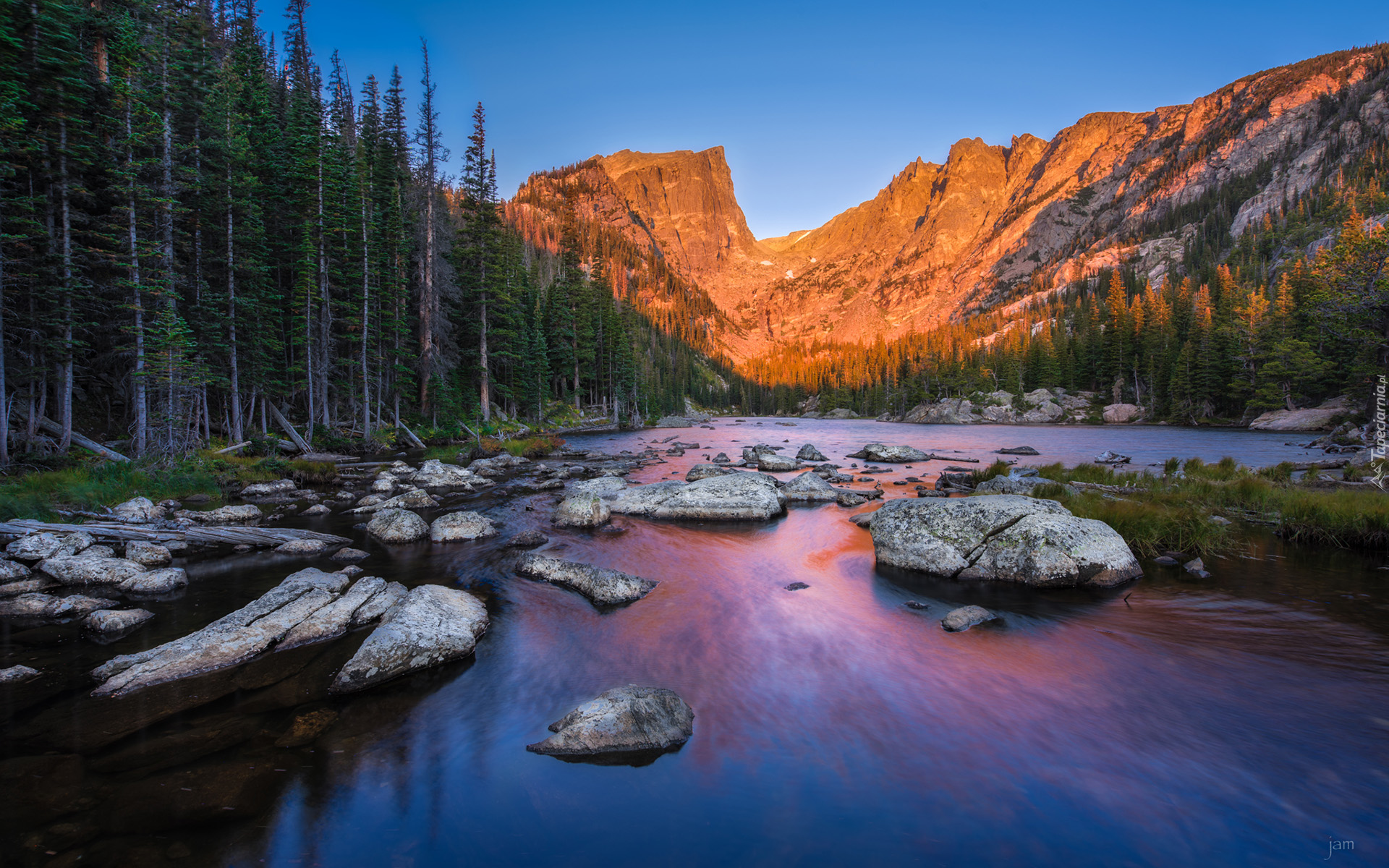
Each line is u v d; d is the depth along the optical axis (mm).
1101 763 5434
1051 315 162000
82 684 7168
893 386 127625
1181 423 71812
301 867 4258
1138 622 8969
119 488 17391
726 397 164500
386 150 42094
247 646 7992
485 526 15516
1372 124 163875
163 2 26703
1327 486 18547
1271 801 4820
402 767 5566
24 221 20203
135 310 22172
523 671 7688
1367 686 6820
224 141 27531
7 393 21938
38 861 4230
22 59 20875
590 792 5180
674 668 7727
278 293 32031
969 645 8289
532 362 58531
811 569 12383
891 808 4887
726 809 4934
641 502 18094
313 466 24922
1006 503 12125
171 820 4742
